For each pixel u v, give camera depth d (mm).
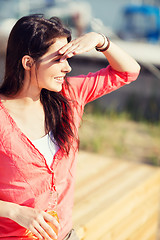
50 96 1701
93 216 2482
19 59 1574
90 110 7906
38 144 1625
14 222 1585
